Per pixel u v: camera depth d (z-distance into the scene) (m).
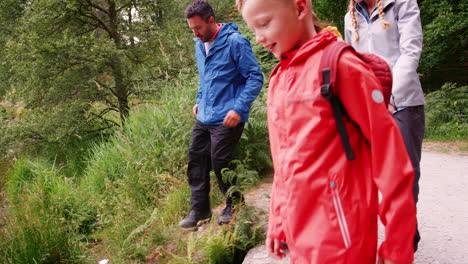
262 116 4.71
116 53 9.36
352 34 2.41
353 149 1.18
